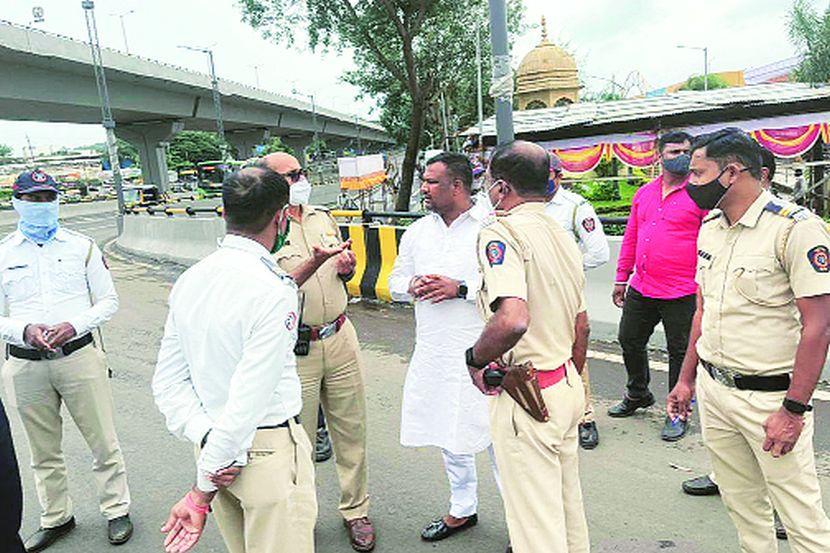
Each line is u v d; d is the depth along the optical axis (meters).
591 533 3.23
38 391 3.36
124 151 84.44
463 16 20.42
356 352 3.35
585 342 2.55
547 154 2.40
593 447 4.14
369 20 19.00
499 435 2.36
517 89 25.59
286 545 2.14
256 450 2.09
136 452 4.48
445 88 23.00
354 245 8.61
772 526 2.63
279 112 55.03
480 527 3.39
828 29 24.27
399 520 3.50
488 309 2.39
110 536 3.45
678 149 3.97
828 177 13.03
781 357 2.32
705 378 2.56
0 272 3.29
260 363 1.98
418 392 3.25
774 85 14.52
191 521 2.04
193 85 35.50
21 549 2.71
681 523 3.28
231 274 2.06
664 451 4.05
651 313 4.35
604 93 35.88
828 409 4.37
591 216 4.12
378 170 25.06
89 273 3.45
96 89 29.88
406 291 3.32
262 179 2.11
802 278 2.18
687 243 4.07
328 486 3.95
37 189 3.22
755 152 2.30
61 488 3.54
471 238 3.12
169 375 2.17
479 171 4.38
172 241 14.16
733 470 2.56
